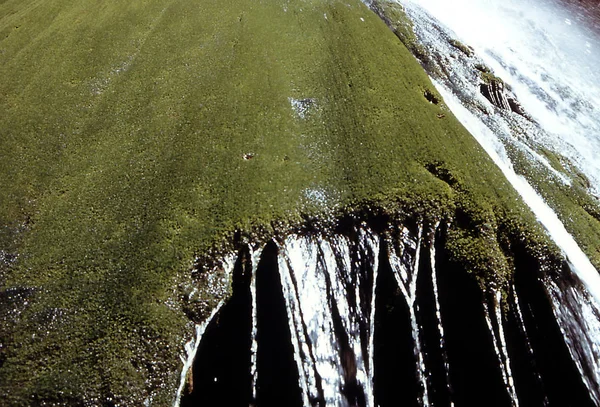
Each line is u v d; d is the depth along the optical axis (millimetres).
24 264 17328
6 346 15414
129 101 23359
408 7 34688
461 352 17469
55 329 15820
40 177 20109
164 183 19672
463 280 18312
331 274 18031
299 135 21781
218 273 17375
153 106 23016
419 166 20938
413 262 18516
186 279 17062
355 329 17344
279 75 24609
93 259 17438
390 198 19500
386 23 31422
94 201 19203
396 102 23797
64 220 18625
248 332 16688
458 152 21922
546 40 37125
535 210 21375
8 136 21625
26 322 15938
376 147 21406
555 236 20344
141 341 15742
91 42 26828
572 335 18016
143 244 17750
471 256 18547
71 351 15430
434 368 17312
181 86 24000
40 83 24359
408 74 25969
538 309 18391
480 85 29094
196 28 27766
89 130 22047
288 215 18750
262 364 16406
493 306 17734
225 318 16812
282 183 19734
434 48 30500
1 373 14867
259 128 21875
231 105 22891
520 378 17281
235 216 18500
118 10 29391
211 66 25094
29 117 22531
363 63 25797
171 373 15547
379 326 17594
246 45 26438
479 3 39781
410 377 17047
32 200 19328
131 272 17047
